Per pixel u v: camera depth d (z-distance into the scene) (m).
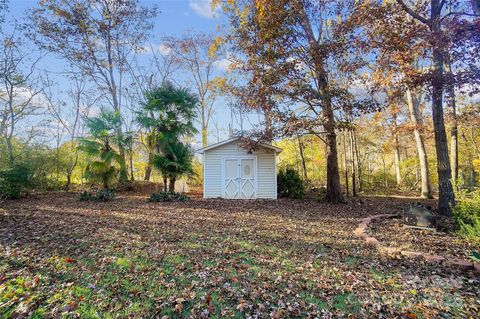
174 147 11.41
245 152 12.38
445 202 7.63
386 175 19.66
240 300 2.86
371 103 9.17
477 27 5.64
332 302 2.85
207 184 12.36
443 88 6.89
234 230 5.92
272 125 10.51
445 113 11.64
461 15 6.51
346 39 9.22
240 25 11.43
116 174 12.52
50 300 2.76
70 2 14.91
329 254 4.36
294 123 9.88
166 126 11.46
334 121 10.11
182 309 2.69
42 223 6.18
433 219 5.71
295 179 12.52
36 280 3.16
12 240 4.74
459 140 16.42
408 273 3.58
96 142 11.89
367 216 7.71
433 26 6.97
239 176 12.35
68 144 15.80
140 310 2.65
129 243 4.74
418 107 14.54
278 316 2.58
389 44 7.91
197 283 3.23
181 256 4.15
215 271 3.60
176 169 11.12
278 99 10.44
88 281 3.22
